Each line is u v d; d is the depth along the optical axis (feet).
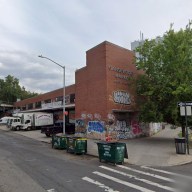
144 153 70.44
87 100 121.29
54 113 209.97
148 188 35.86
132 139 113.70
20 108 276.21
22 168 50.70
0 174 44.70
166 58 99.55
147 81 107.34
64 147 84.74
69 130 144.05
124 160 60.44
